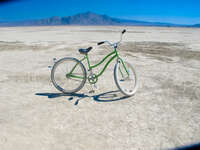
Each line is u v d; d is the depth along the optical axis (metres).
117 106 3.62
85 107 3.58
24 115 3.24
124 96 4.11
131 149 2.37
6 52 10.29
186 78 5.40
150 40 16.00
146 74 5.80
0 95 4.16
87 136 2.64
